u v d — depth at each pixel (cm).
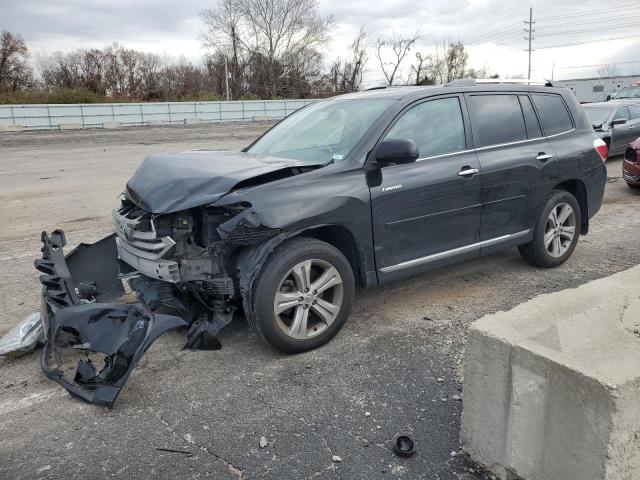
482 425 258
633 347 227
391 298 502
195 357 397
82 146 2248
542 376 222
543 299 272
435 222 452
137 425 318
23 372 385
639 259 604
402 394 341
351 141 429
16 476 277
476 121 492
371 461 280
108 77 5612
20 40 5759
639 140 962
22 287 556
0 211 948
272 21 5922
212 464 282
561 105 573
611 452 203
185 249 386
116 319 356
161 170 416
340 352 398
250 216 359
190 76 6056
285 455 287
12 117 3416
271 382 360
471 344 255
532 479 235
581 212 590
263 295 369
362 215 405
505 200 501
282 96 6197
